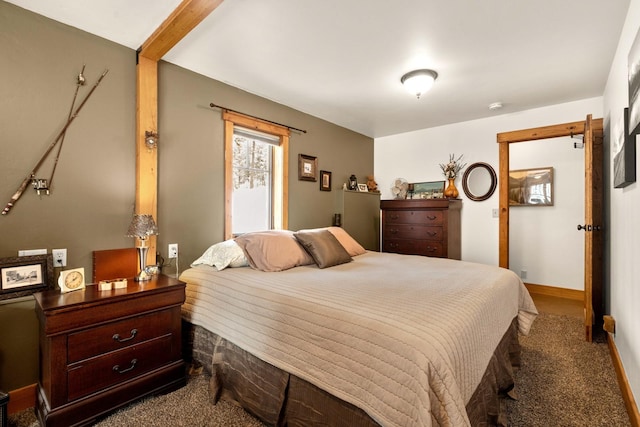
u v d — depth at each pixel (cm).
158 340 184
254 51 230
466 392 118
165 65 243
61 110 192
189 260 257
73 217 197
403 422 105
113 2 173
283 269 226
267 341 159
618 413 169
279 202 339
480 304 153
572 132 333
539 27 198
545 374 209
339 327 131
